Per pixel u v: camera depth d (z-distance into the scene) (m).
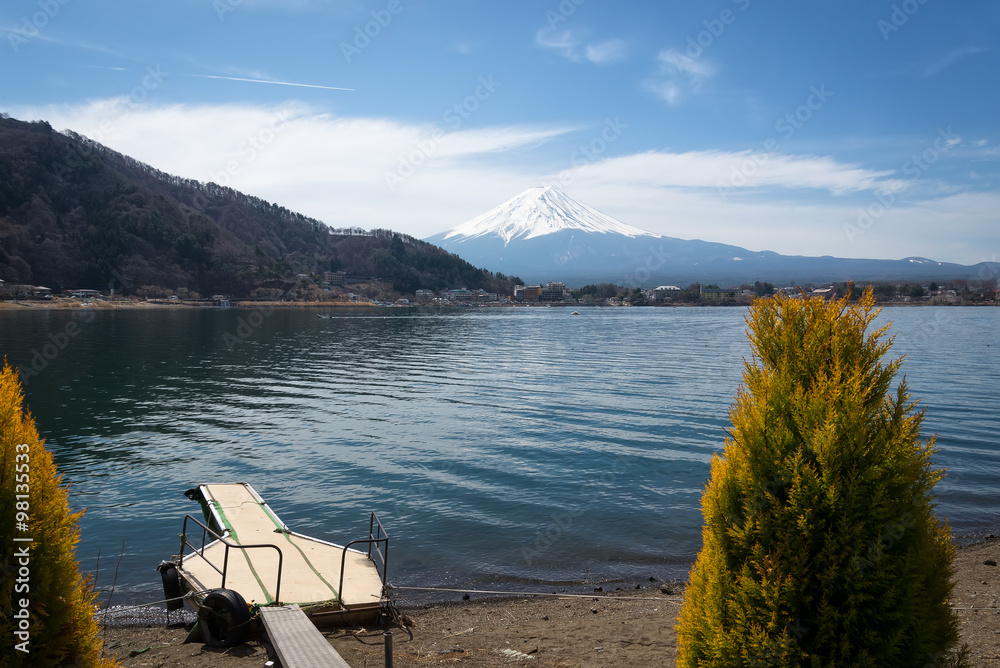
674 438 26.48
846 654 4.32
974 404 33.84
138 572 12.91
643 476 20.56
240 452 23.89
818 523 4.46
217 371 51.44
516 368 55.12
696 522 16.05
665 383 44.78
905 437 4.59
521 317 195.38
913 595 4.36
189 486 19.27
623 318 192.38
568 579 12.62
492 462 22.33
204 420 30.62
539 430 28.23
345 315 191.00
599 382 45.34
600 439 26.27
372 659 8.04
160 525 15.81
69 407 34.03
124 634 9.80
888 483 4.47
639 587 12.27
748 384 5.11
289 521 16.16
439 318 179.75
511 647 8.98
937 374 47.12
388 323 145.00
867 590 4.39
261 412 33.00
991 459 22.22
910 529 4.48
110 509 17.05
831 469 4.49
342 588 9.59
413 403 36.06
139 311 178.12
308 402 36.44
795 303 5.17
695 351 73.62
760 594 4.50
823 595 4.40
